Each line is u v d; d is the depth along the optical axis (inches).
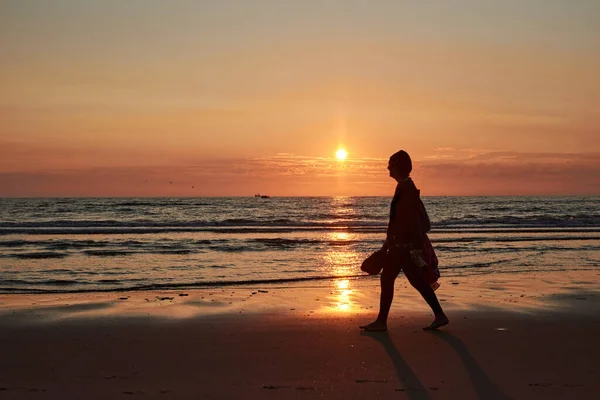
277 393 175.6
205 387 181.2
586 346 234.4
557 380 188.9
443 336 251.9
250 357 216.7
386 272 263.4
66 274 546.3
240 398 171.3
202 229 1194.6
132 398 170.9
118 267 594.9
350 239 927.0
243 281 496.4
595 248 780.0
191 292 411.5
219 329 267.3
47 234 1027.9
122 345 235.9
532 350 227.6
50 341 243.1
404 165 264.2
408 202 260.2
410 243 259.4
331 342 240.7
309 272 560.1
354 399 170.7
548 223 1505.9
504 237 978.1
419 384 184.2
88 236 983.0
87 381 187.3
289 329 266.8
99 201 4234.7
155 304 343.6
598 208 2957.7
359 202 4483.3
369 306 339.3
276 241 877.2
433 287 271.9
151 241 878.4
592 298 366.9
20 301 361.7
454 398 171.6
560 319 292.4
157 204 3540.8
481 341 242.4
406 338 247.9
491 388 180.5
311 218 2082.9
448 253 719.1
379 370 199.6
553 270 562.3
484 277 498.6
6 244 823.1
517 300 358.9
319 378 190.5
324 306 339.0
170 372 197.5
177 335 254.2
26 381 187.2
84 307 331.9
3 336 252.8
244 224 1496.1
